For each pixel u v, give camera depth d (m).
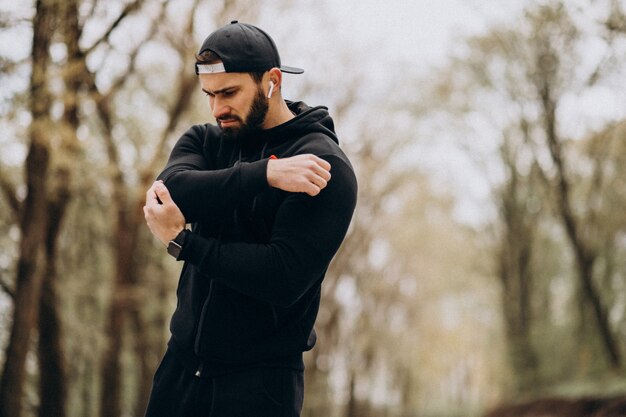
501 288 30.19
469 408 42.59
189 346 2.20
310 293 2.22
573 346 26.44
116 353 16.48
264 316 2.16
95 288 17.33
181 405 2.21
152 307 18.88
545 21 18.12
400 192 30.77
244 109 2.14
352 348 32.75
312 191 2.04
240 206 2.15
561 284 32.00
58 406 13.73
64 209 13.62
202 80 2.13
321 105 2.34
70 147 11.66
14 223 13.22
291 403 2.20
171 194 2.11
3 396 11.06
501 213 28.36
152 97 16.20
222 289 2.16
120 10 10.82
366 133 25.88
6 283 13.16
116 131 15.34
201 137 2.38
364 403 39.12
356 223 27.27
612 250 24.73
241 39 2.11
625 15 14.95
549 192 22.80
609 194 24.20
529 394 25.25
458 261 38.22
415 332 43.31
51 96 10.51
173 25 14.06
